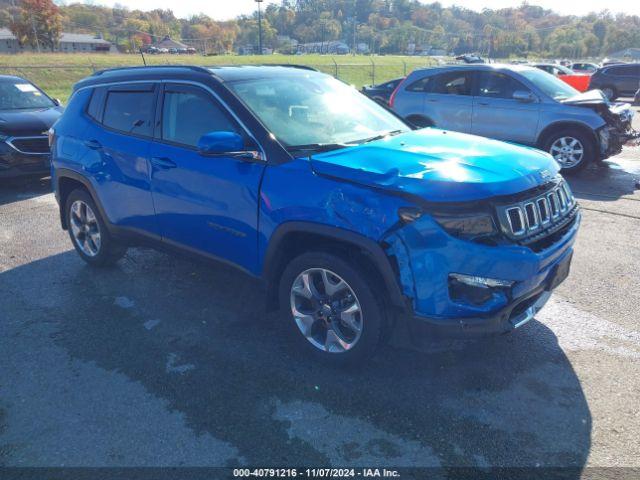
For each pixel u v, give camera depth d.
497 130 9.08
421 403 3.01
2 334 3.86
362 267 3.06
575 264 4.97
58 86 37.22
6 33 106.12
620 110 8.63
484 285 2.80
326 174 3.09
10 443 2.77
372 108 4.41
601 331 3.76
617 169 9.18
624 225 6.07
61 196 5.07
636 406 2.96
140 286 4.64
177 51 121.56
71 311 4.20
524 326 3.85
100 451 2.70
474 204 2.78
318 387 3.17
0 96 8.81
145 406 3.04
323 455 2.65
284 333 3.81
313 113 3.89
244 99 3.66
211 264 3.86
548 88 8.86
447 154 3.27
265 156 3.38
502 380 3.21
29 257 5.39
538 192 3.09
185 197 3.81
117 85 4.46
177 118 3.93
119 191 4.34
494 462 2.58
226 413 2.97
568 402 3.00
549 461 2.58
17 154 7.92
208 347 3.63
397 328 3.22
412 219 2.78
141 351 3.60
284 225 3.21
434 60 70.31
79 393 3.16
